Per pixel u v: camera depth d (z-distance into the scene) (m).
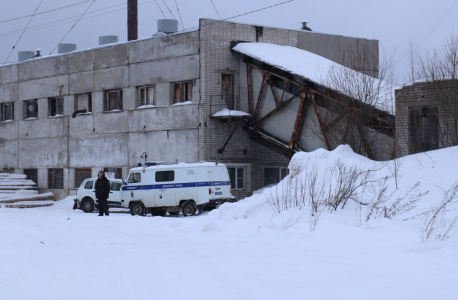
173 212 23.30
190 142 27.88
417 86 19.05
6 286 6.94
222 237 12.73
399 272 7.84
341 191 14.43
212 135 27.53
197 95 27.58
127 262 9.02
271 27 30.16
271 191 16.62
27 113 38.06
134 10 38.66
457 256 8.95
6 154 38.88
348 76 22.61
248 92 27.73
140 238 12.80
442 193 13.53
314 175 15.85
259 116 27.52
